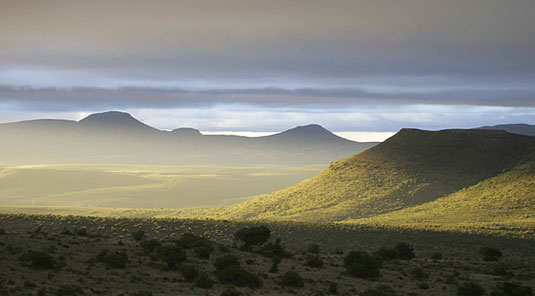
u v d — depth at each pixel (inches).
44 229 3093.0
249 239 2486.5
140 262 1844.2
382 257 2507.4
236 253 2245.3
